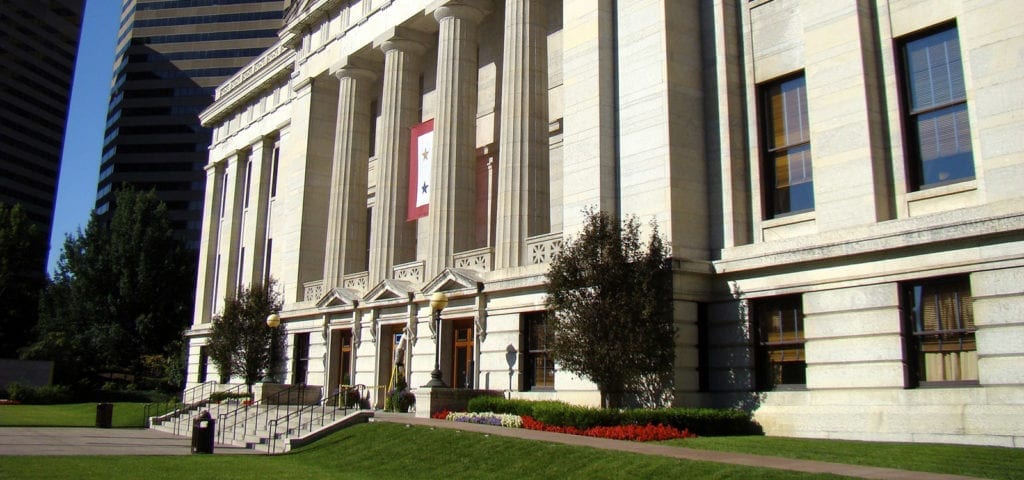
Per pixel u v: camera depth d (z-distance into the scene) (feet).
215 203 198.70
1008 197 56.39
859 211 65.16
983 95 58.75
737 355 71.92
